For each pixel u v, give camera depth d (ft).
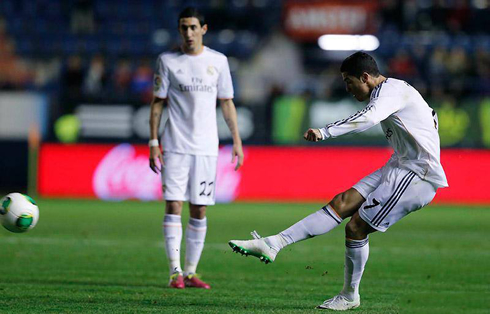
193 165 79.00
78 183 202.69
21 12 258.78
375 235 131.95
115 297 69.00
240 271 89.76
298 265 95.09
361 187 63.00
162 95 79.25
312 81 222.48
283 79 217.77
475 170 198.59
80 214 161.79
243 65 239.09
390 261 99.14
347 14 242.37
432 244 118.83
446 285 79.71
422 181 61.21
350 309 64.03
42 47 251.39
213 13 251.60
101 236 123.54
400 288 77.56
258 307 64.64
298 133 200.44
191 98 78.79
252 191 200.34
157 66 79.71
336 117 199.72
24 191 203.31
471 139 199.00
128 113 200.85
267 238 62.28
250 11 251.39
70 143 202.39
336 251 109.50
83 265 91.66
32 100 202.49
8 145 203.10
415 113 60.95
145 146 200.64
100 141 201.98
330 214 62.64
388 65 230.68
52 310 61.41
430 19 249.96
